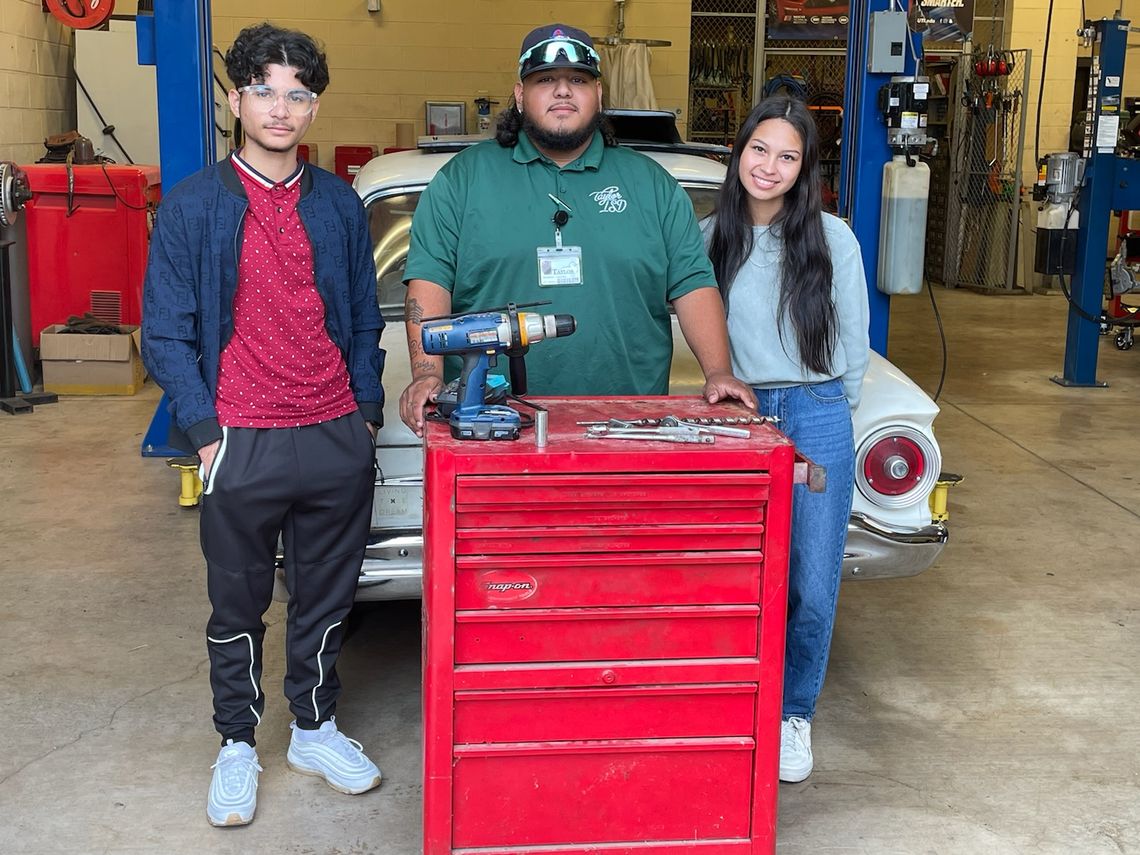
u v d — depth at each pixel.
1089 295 7.11
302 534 2.52
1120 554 4.31
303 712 2.65
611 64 9.18
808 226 2.46
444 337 2.03
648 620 2.01
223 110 7.18
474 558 1.95
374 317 2.55
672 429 2.04
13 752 2.78
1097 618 3.72
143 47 4.48
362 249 2.49
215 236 2.29
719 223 2.57
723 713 2.06
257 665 2.56
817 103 11.10
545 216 2.48
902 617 3.71
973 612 3.76
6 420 5.89
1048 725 3.02
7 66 7.20
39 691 3.08
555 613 1.98
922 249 4.66
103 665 3.25
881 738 2.94
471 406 2.03
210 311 2.32
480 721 2.01
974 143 11.37
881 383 2.97
